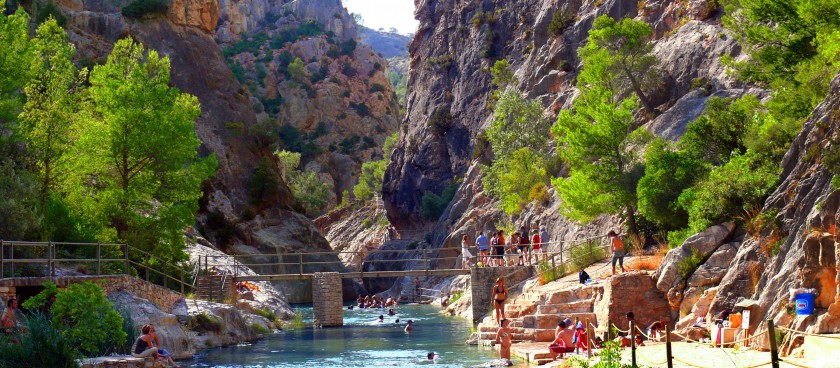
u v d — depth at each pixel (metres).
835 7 25.52
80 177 34.00
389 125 188.00
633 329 14.56
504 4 87.94
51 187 33.00
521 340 26.97
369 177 151.38
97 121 34.47
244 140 86.38
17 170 29.88
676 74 49.41
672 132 43.59
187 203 36.00
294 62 180.38
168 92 35.53
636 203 34.47
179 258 35.94
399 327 38.59
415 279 73.88
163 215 34.59
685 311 23.08
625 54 48.84
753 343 18.45
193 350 27.53
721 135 34.12
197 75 87.25
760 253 21.17
